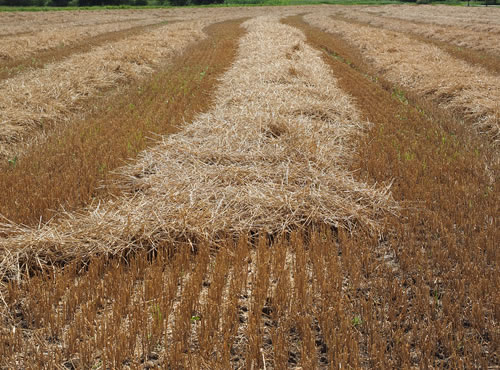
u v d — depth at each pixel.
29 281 3.75
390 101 10.41
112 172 6.12
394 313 3.39
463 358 2.98
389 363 2.90
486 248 4.27
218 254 4.27
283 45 16.59
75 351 3.06
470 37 20.30
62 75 11.17
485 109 8.91
